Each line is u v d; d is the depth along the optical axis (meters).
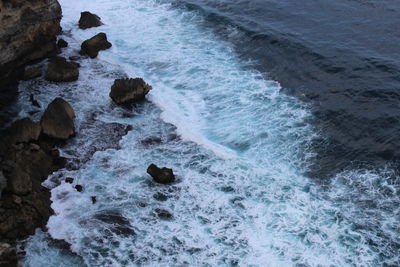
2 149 23.17
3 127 25.92
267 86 31.02
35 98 28.56
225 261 19.55
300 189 23.16
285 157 25.20
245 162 24.70
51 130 24.92
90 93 29.45
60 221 20.97
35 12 28.22
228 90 30.55
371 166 24.55
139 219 21.31
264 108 28.84
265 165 24.61
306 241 20.44
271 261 19.55
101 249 19.91
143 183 23.17
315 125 27.44
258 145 25.97
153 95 29.70
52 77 30.05
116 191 22.69
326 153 25.48
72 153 24.81
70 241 20.12
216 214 21.67
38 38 29.83
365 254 19.91
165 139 26.14
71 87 29.91
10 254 17.62
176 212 21.72
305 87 30.81
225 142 26.16
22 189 20.61
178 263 19.44
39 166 23.20
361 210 21.98
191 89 30.66
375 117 27.81
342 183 23.55
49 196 22.08
